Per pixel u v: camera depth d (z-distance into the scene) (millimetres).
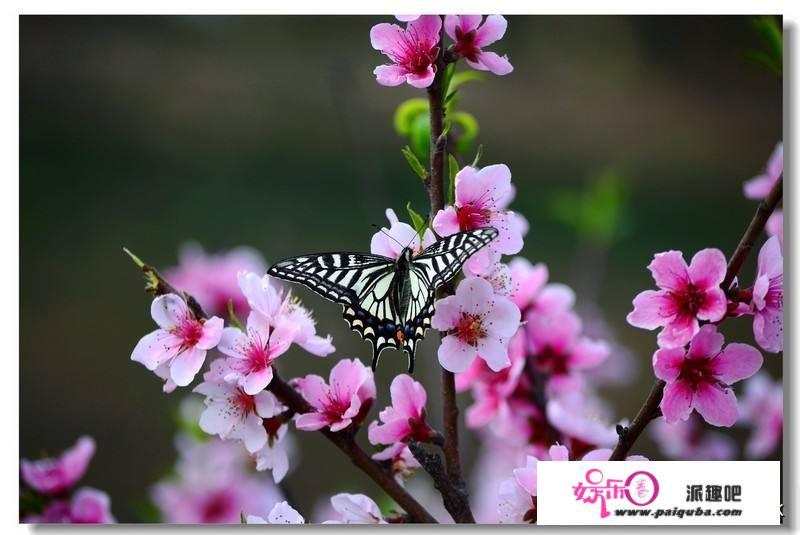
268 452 788
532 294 876
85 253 2123
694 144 2537
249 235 2201
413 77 773
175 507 988
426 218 778
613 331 1812
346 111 1026
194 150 2500
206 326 778
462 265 773
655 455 1250
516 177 2357
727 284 764
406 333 796
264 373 772
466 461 948
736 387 1177
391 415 783
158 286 783
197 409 992
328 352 792
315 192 2357
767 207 758
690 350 761
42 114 2518
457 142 854
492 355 773
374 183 1020
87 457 898
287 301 797
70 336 1868
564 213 1066
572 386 888
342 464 1425
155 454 1559
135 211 2287
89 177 2375
